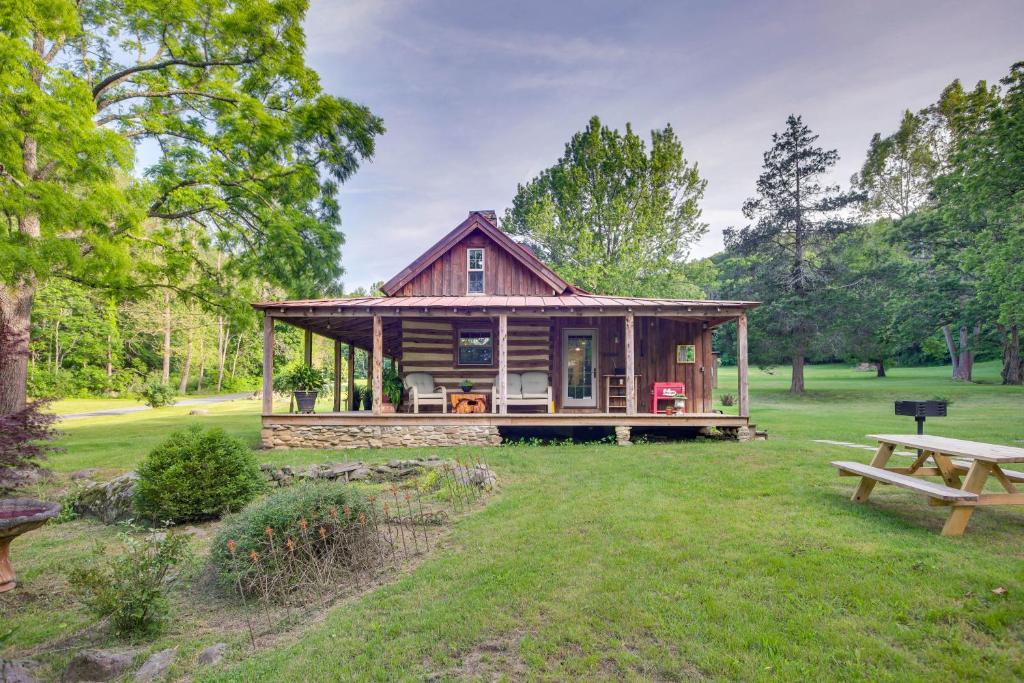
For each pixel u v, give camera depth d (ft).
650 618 11.80
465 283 52.01
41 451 26.55
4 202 30.17
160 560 13.98
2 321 38.91
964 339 108.06
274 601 14.73
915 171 135.33
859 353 104.94
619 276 89.40
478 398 43.68
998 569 13.60
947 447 18.20
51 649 12.62
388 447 39.45
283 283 52.19
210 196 46.62
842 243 104.37
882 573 13.66
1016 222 67.87
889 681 9.38
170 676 10.98
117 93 45.73
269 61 47.01
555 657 10.60
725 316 44.45
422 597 13.76
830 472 26.68
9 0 30.32
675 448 35.94
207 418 73.15
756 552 15.49
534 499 22.90
